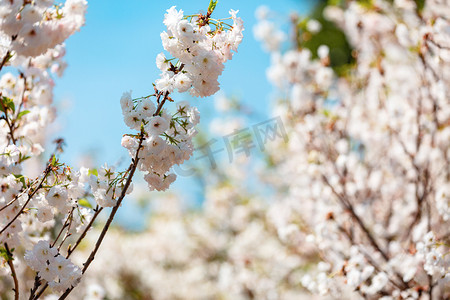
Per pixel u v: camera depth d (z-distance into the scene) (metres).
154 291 8.42
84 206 2.66
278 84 5.48
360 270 3.54
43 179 2.36
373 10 5.12
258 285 7.09
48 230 3.16
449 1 4.43
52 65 3.06
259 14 5.46
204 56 2.32
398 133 4.62
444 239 3.87
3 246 2.54
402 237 4.46
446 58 3.96
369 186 4.90
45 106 3.10
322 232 3.98
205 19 2.38
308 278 3.77
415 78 4.79
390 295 3.76
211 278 8.66
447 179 4.39
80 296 5.49
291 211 5.83
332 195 4.75
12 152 2.47
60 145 2.79
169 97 2.35
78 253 7.42
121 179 2.37
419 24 4.62
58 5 2.24
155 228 9.63
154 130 2.25
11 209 2.45
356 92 5.30
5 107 2.64
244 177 8.37
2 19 2.11
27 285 4.54
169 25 2.32
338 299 4.37
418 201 4.09
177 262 9.10
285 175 6.68
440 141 4.51
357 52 5.26
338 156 4.89
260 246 7.85
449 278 3.13
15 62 2.88
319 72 5.28
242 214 8.38
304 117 5.20
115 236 8.47
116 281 7.94
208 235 8.98
